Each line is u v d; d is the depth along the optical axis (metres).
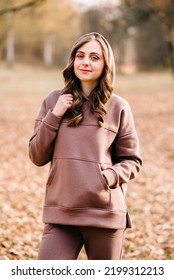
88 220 3.07
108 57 3.22
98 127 3.15
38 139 3.17
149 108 19.73
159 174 9.52
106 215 3.10
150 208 7.19
